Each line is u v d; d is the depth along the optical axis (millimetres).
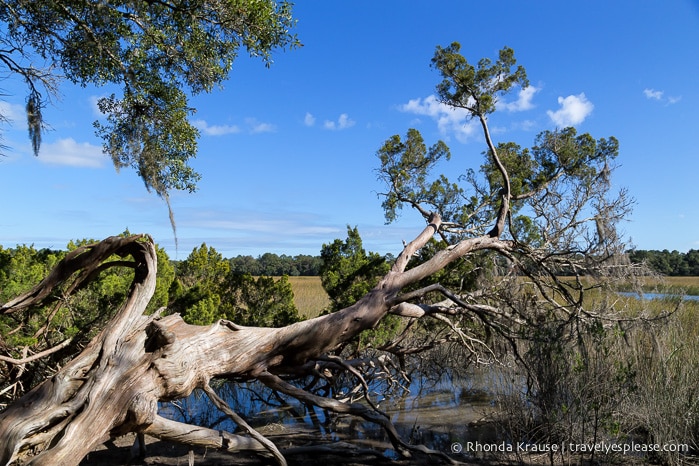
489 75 10398
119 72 9805
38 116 9109
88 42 9016
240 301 13195
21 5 8445
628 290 10734
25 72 8875
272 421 10000
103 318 9422
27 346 8211
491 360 11281
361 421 9867
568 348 8438
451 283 12453
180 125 10414
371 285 12016
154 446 8258
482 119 10492
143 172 10125
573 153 11695
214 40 9594
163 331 6539
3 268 8516
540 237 12039
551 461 6891
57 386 6055
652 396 7422
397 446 7691
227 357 7336
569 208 11273
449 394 11703
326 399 7637
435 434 8867
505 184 10789
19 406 5910
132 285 7391
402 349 11422
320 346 8023
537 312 11352
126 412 6027
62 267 7598
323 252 12672
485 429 8984
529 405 8422
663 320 9031
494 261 12367
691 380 7758
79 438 5656
